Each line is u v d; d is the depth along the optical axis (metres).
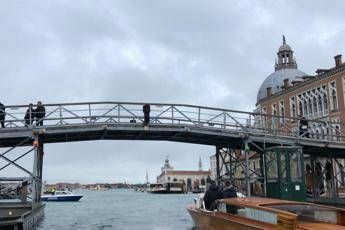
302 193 25.42
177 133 27.39
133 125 26.03
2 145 26.70
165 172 162.75
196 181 160.50
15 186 22.52
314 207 12.77
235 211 14.51
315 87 56.94
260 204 13.15
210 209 17.11
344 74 51.38
